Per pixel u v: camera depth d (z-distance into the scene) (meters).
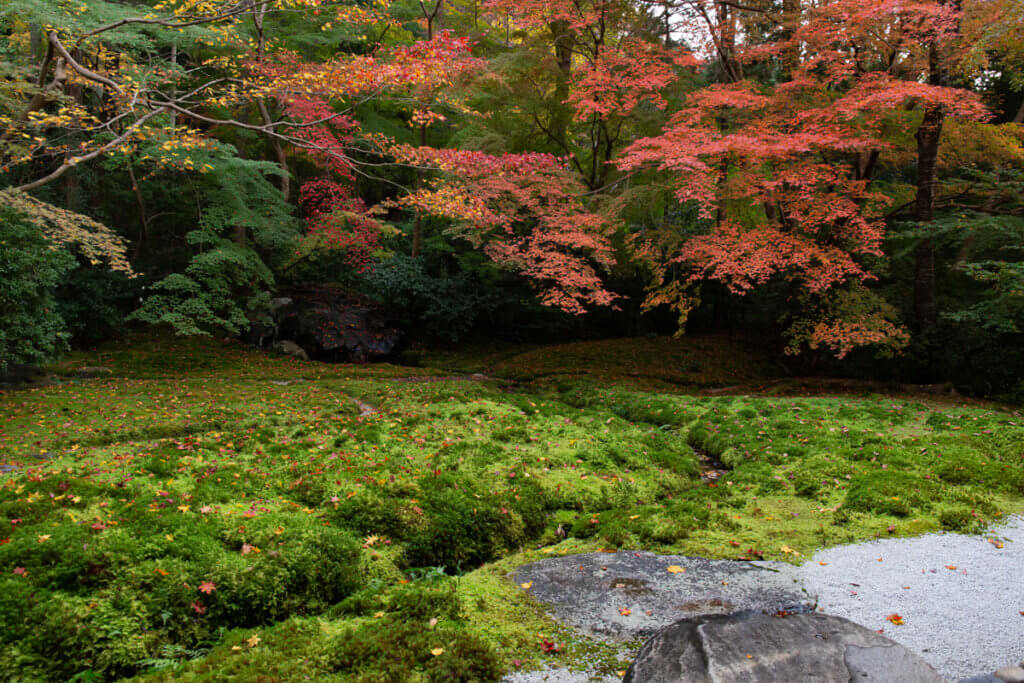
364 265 16.39
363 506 4.38
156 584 3.11
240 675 2.60
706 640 2.55
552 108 13.20
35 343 10.35
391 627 2.99
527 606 3.28
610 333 19.03
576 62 17.16
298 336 16.30
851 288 11.73
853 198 11.21
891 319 11.38
